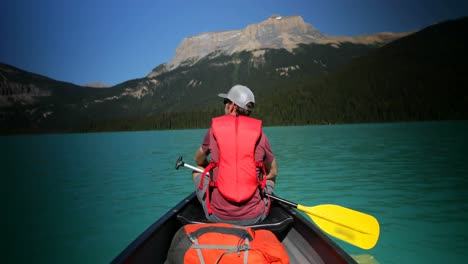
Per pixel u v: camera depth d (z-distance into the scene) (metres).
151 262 2.97
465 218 6.35
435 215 6.59
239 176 3.03
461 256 4.69
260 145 3.16
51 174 14.41
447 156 16.09
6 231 6.41
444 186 9.37
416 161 14.55
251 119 3.23
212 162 3.18
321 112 144.50
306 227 3.30
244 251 2.58
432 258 4.65
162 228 3.27
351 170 12.45
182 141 43.00
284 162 15.14
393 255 4.79
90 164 18.02
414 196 8.21
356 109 140.75
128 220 6.95
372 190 8.98
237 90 3.32
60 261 4.96
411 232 5.66
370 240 3.91
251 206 3.06
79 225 6.68
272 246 2.68
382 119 127.56
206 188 3.25
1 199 9.43
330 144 25.72
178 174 13.25
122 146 36.28
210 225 2.84
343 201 7.82
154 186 10.70
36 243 5.71
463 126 57.06
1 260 4.99
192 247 2.67
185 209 3.78
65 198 9.34
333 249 2.78
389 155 16.94
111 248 5.45
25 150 36.25
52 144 50.97
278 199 3.64
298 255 3.30
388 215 6.65
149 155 22.84
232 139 3.08
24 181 12.70
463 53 191.12
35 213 7.73
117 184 11.29
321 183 10.06
